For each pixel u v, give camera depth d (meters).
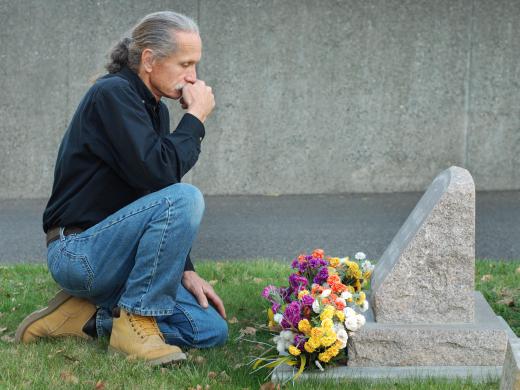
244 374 4.07
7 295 5.66
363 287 5.19
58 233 4.36
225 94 10.27
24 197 10.39
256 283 5.96
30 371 3.93
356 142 10.38
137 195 4.44
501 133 10.43
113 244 4.16
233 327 4.90
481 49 10.29
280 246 7.70
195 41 4.28
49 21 10.10
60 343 4.42
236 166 10.39
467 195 4.00
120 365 4.04
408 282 4.07
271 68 10.23
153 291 4.12
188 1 10.12
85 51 10.17
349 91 10.29
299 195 10.36
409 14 10.20
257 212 9.32
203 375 3.99
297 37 10.20
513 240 7.84
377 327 4.02
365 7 10.17
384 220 8.83
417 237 4.05
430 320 4.10
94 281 4.22
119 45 4.40
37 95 10.21
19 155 10.30
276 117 10.31
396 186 10.47
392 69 10.27
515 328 4.81
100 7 10.11
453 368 3.97
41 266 6.61
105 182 4.32
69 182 4.37
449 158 10.45
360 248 7.59
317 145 10.37
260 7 10.16
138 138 4.13
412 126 10.37
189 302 4.45
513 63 10.33
